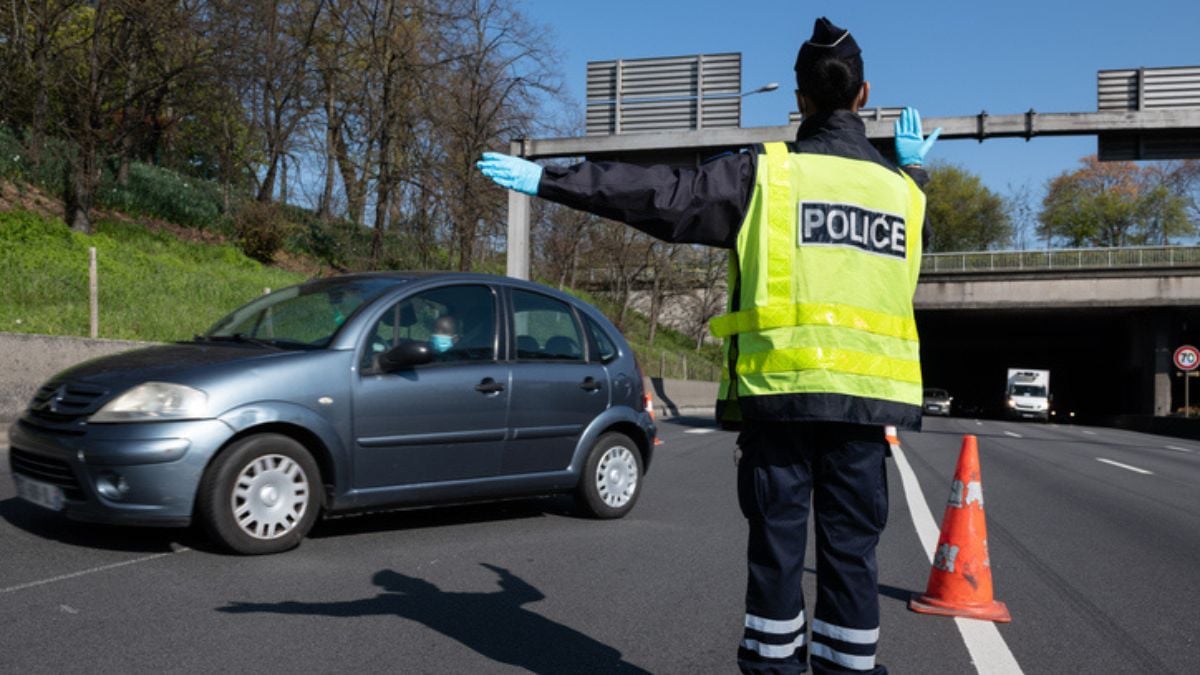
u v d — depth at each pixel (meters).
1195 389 60.94
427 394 6.51
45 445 5.67
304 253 34.56
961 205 90.56
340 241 36.03
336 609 4.83
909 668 4.38
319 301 6.75
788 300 2.90
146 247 26.16
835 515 2.97
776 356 2.88
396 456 6.37
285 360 5.99
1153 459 18.78
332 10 33.88
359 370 6.23
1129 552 7.44
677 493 9.59
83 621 4.44
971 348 69.44
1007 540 7.83
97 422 5.54
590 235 52.59
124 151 28.20
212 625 4.47
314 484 6.01
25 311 16.48
